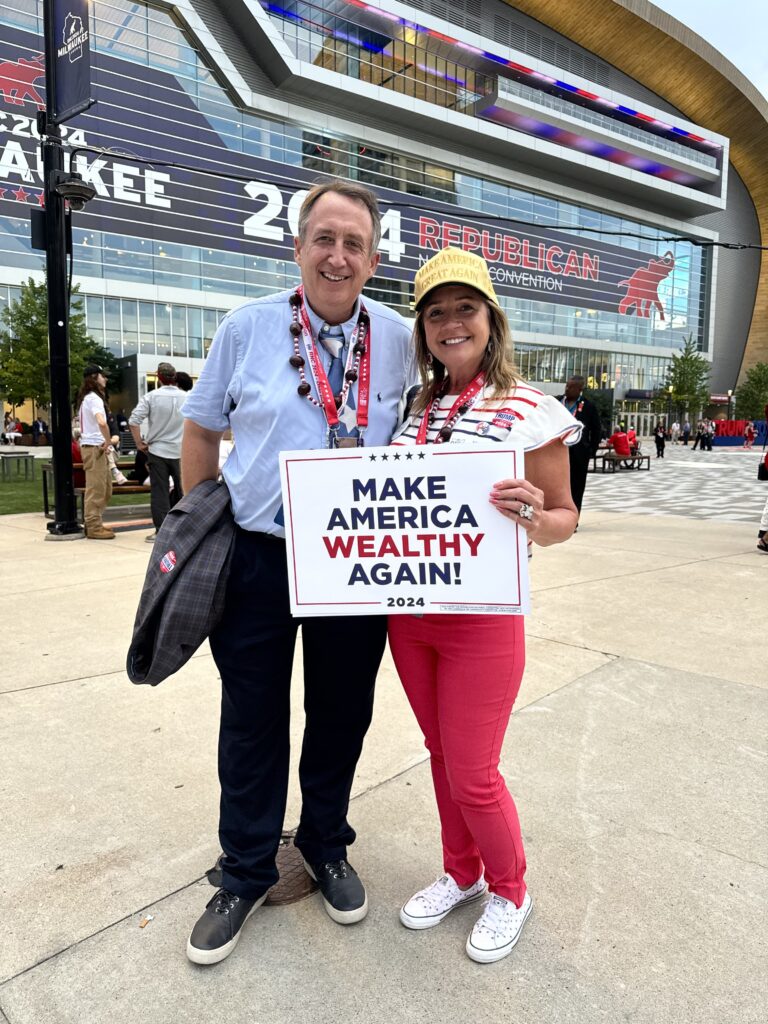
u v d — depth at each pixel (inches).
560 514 61.4
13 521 331.0
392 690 126.2
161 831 82.0
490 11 1983.3
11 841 79.6
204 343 1425.9
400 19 1604.3
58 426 279.0
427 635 62.9
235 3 1338.6
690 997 57.9
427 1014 56.7
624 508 444.1
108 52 1269.7
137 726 109.6
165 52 1336.1
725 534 319.0
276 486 63.2
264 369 64.4
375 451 58.1
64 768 96.4
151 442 264.1
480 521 57.7
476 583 58.6
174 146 1354.6
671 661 139.0
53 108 270.8
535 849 78.6
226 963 62.5
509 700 62.3
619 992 58.7
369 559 60.2
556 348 2101.4
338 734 69.5
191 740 105.1
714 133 2448.3
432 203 1781.5
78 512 344.8
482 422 60.1
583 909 69.0
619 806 87.2
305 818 71.6
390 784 93.1
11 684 125.8
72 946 64.0
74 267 1258.0
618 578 216.1
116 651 143.4
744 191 2861.7
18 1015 56.1
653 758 99.3
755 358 2999.5
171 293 1364.4
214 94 1407.5
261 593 64.2
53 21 262.4
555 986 59.5
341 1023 55.8
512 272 1980.8
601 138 2065.7
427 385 67.8
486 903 66.4
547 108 1920.5
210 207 1407.5
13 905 69.2
